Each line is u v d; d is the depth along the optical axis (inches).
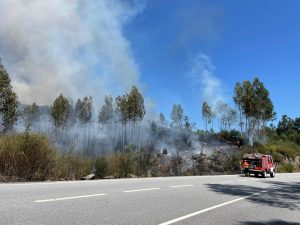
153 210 330.0
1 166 563.8
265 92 2237.9
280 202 478.9
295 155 2394.2
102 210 309.4
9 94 1262.3
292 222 333.1
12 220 248.2
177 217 304.3
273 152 2164.1
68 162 679.7
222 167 1366.9
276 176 1261.1
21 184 480.1
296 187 754.2
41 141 613.3
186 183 657.0
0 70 1253.7
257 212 376.8
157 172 948.6
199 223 287.7
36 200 338.6
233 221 310.8
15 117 1258.0
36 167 602.2
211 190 560.7
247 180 888.9
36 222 246.8
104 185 525.0
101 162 770.8
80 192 419.2
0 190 399.5
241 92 2225.6
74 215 279.4
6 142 578.9
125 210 318.3
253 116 2212.1
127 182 609.6
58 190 426.6
